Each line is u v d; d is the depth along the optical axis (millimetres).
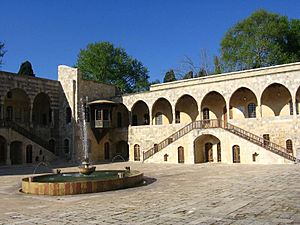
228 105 39531
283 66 36625
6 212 13031
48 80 48844
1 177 28188
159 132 45406
